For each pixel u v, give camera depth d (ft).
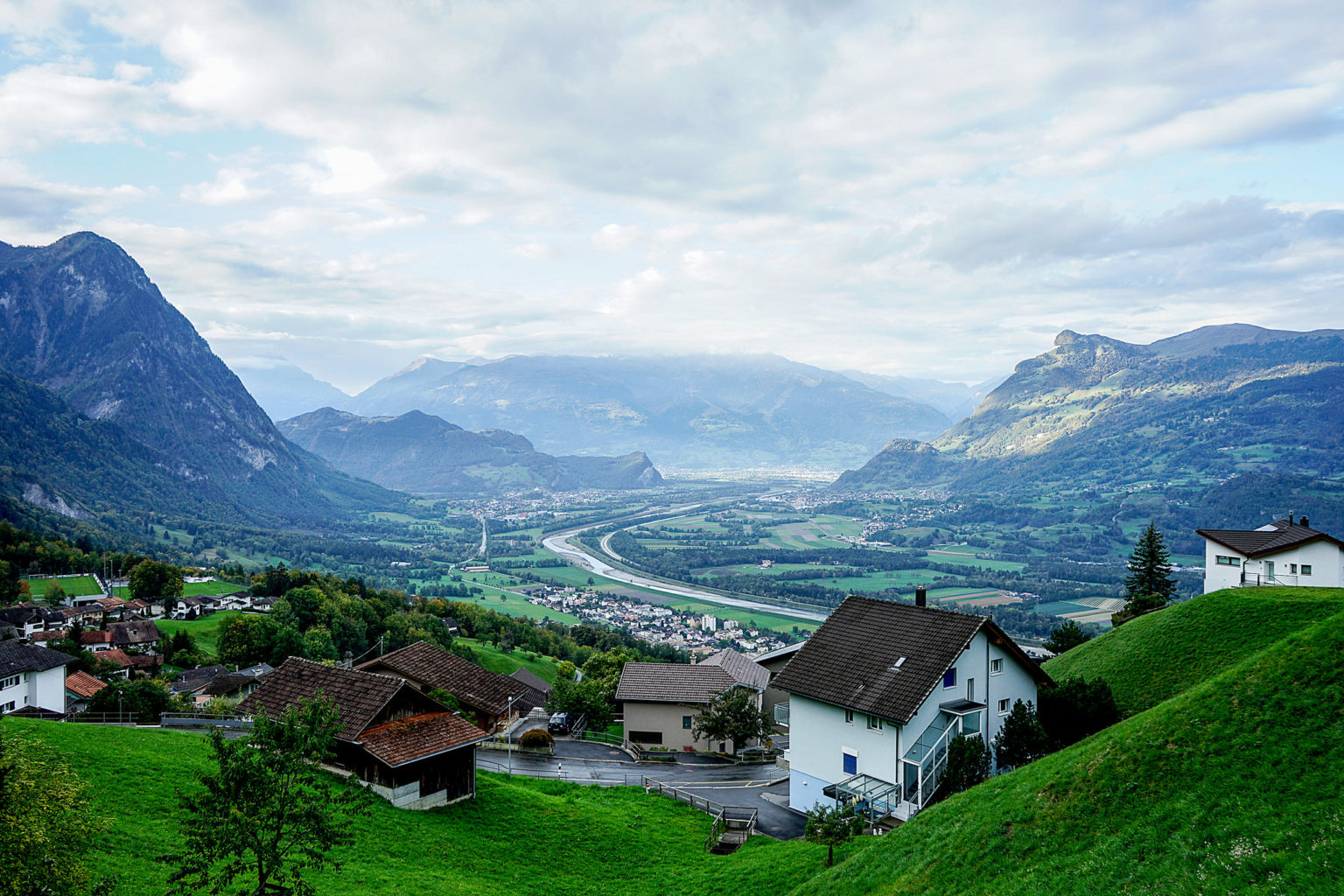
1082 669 215.51
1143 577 347.77
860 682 167.32
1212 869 79.00
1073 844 94.02
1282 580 272.10
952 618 170.30
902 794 154.61
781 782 208.33
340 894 115.14
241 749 90.63
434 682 262.47
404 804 154.81
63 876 79.20
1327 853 74.28
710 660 307.99
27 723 167.12
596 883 140.26
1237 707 100.27
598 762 235.61
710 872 139.03
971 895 93.71
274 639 484.74
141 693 307.17
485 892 127.95
